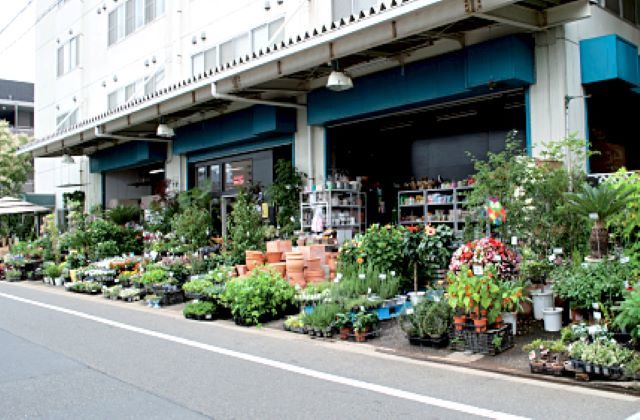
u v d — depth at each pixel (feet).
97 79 74.33
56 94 85.20
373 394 17.43
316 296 29.27
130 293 41.01
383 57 36.45
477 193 27.22
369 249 30.68
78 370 21.18
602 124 37.22
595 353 17.84
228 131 51.49
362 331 25.03
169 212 55.67
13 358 23.29
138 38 65.87
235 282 31.42
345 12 40.81
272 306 30.66
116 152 68.69
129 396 17.80
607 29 35.55
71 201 71.15
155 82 62.69
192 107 50.90
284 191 45.06
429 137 42.78
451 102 36.06
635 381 17.12
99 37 74.13
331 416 15.51
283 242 38.91
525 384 18.12
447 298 24.32
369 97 38.83
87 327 30.27
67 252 60.85
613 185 24.95
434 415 15.35
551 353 19.58
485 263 23.56
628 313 18.83
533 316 25.79
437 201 39.96
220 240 49.65
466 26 31.55
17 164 104.22
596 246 23.71
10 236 89.25
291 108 46.11
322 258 35.68
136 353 23.85
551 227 26.27
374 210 45.65
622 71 31.22
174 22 59.62
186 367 21.31
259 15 48.91
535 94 31.63
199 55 56.13
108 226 57.67
